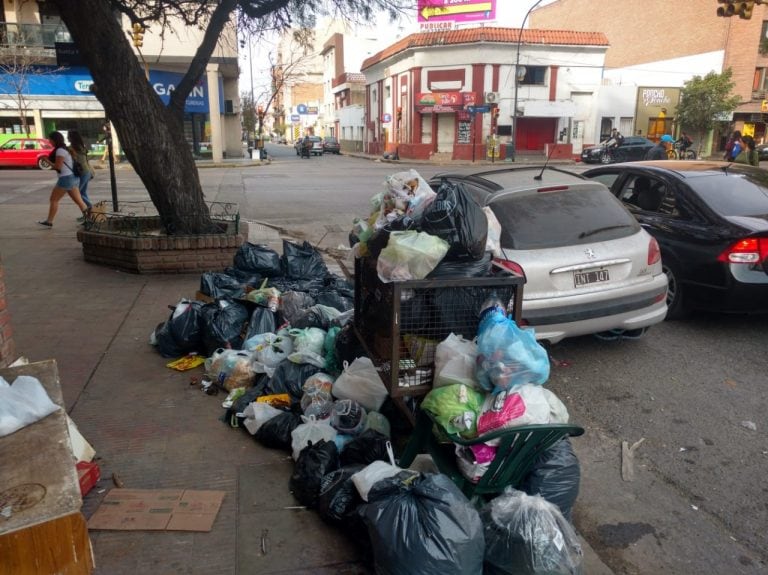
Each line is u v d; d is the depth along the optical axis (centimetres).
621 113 3900
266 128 10906
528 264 471
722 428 417
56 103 3048
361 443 329
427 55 3666
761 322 628
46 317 602
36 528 189
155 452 363
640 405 451
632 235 517
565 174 586
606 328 505
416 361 323
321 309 514
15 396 250
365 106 5044
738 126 4038
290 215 1359
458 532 235
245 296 543
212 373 458
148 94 740
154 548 280
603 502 339
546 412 276
